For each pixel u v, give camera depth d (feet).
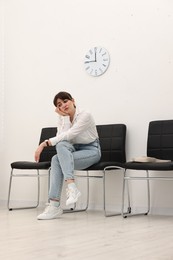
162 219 10.16
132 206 11.84
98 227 8.70
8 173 14.53
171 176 11.24
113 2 12.62
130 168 10.05
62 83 13.55
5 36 14.93
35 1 14.30
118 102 12.35
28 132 14.20
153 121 11.29
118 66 12.41
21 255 5.90
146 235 7.63
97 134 11.35
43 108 13.93
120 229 8.40
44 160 12.92
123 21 12.40
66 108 10.91
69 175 10.14
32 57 14.26
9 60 14.78
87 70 12.96
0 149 14.76
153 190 11.51
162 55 11.68
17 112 14.48
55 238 7.31
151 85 11.80
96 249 6.32
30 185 13.93
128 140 12.05
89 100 12.92
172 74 11.50
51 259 5.64
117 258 5.68
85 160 10.70
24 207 13.03
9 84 14.73
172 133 10.92
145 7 12.05
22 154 14.29
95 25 12.94
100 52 12.75
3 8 15.05
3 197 14.57
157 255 5.87
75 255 5.89
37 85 14.10
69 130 10.68
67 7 13.57
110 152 11.73
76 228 8.55
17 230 8.27
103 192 11.70
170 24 11.62
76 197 10.11
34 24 14.28
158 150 11.05
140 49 12.05
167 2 11.69
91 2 13.06
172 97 11.45
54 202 10.32
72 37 13.39
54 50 13.78
